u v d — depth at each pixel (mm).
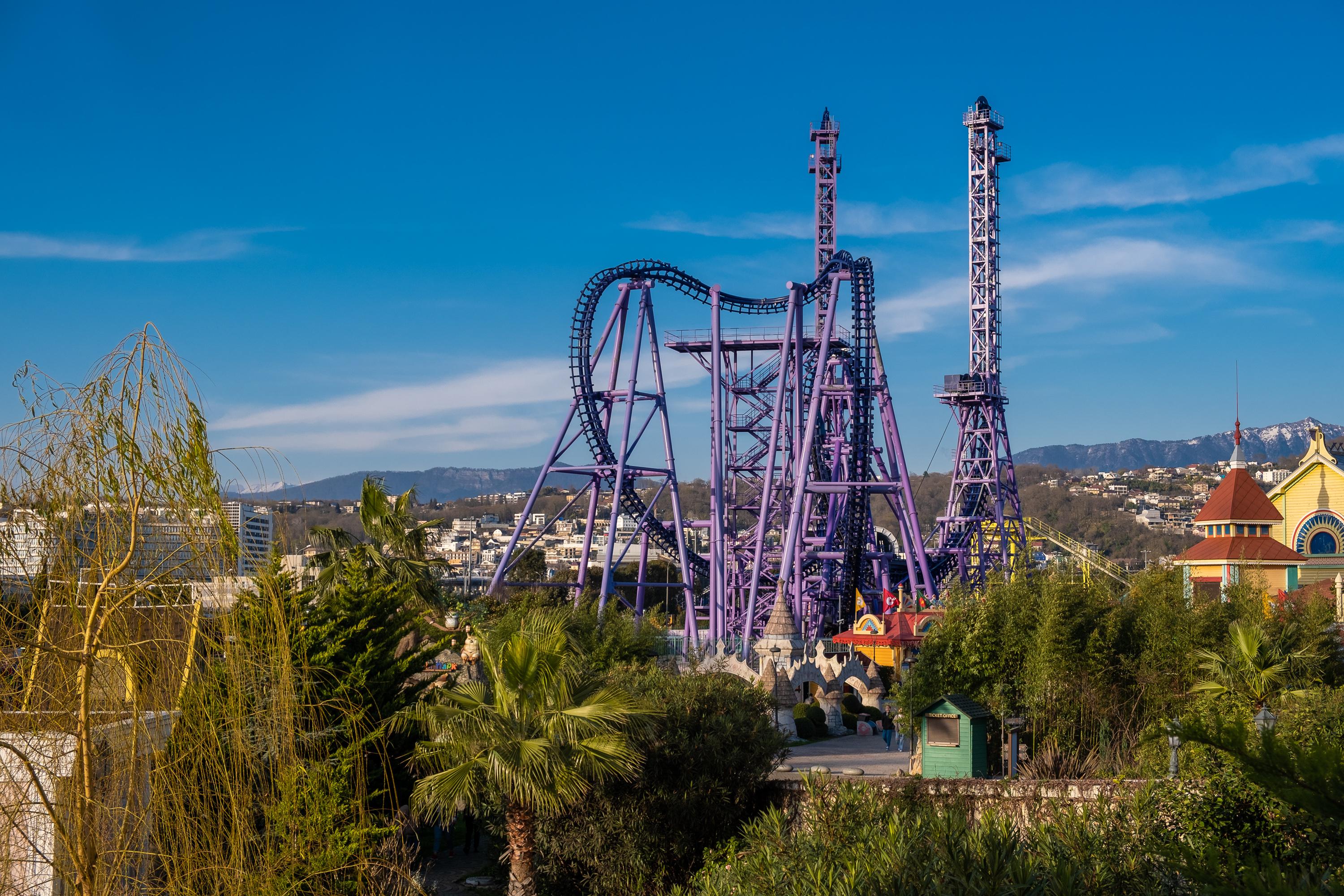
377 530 39625
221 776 13500
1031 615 34844
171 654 13000
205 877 13188
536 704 24594
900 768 38438
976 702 33281
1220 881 8852
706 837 27891
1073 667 33406
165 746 13031
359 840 17344
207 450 13109
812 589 88312
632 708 24547
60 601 12406
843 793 19875
